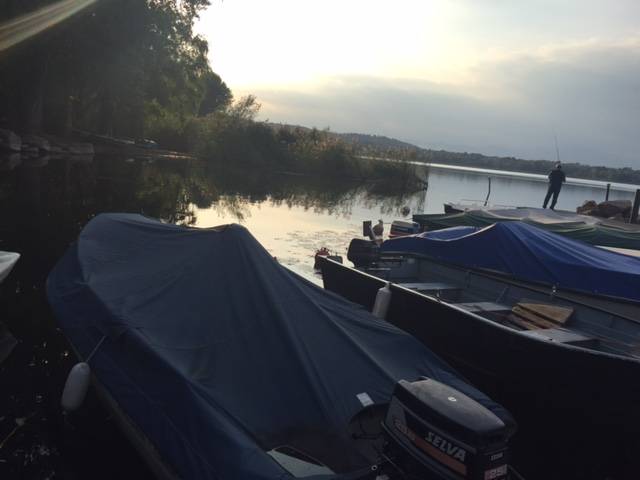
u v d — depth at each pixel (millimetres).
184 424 3305
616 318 5906
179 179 25438
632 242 10297
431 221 13242
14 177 18422
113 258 5324
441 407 2822
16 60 27562
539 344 4629
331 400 3574
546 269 6953
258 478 2824
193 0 31984
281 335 3947
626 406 4152
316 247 12695
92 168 24828
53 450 4180
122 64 30328
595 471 4375
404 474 2906
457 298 7742
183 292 4465
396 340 4504
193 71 41625
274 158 41219
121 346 4020
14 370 5289
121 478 3916
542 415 4688
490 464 2686
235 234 4766
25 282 7730
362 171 39969
